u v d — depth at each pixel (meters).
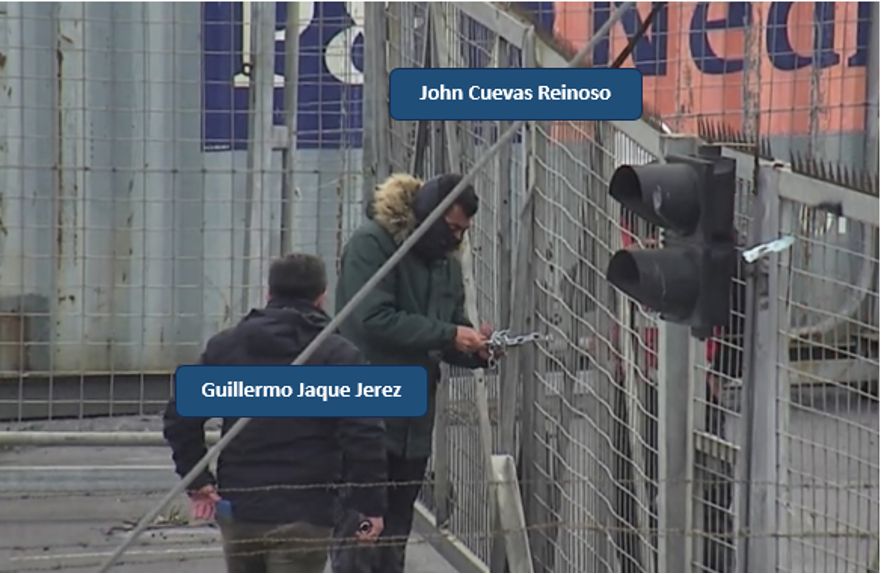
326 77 31.88
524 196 24.95
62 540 28.05
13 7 34.16
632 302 21.94
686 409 20.44
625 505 22.30
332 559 23.73
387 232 23.38
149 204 34.94
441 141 28.38
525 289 24.95
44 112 34.59
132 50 33.62
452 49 27.30
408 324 23.03
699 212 18.88
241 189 33.62
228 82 33.34
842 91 23.02
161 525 29.00
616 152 22.44
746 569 19.42
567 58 23.98
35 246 35.00
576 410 23.78
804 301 18.83
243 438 20.73
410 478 23.86
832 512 19.56
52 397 33.41
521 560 24.47
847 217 18.30
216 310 34.72
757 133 19.62
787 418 19.11
